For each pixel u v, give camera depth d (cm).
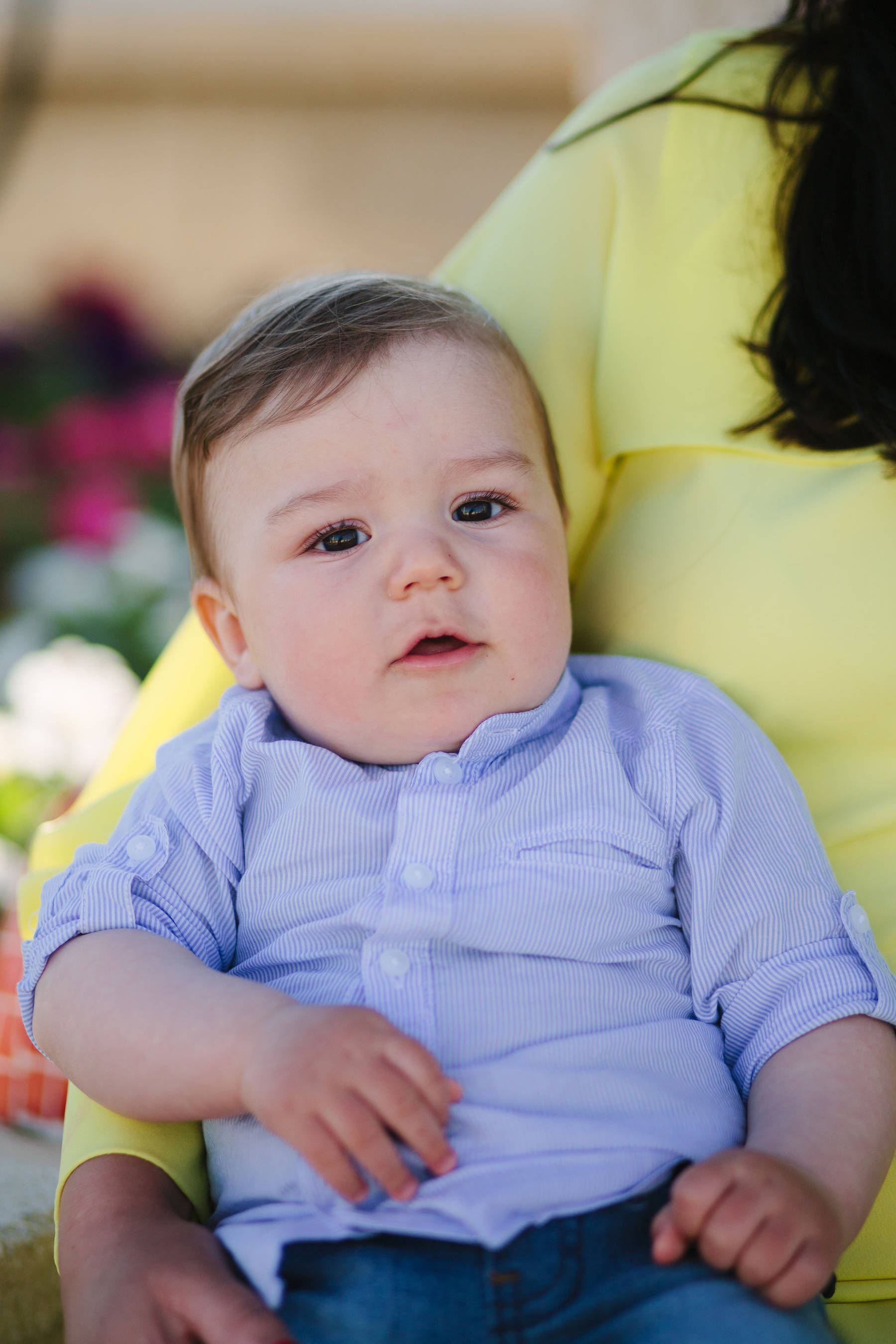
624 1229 121
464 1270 117
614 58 300
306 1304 117
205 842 149
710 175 174
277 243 722
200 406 167
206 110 733
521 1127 124
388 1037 121
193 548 175
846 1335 132
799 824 148
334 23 719
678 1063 135
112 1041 130
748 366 167
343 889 142
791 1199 116
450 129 740
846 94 162
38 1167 181
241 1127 132
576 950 138
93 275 666
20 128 647
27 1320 160
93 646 417
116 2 702
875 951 140
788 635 154
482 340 165
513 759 152
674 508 167
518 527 156
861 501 154
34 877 160
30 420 586
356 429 154
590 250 179
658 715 154
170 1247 122
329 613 149
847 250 157
